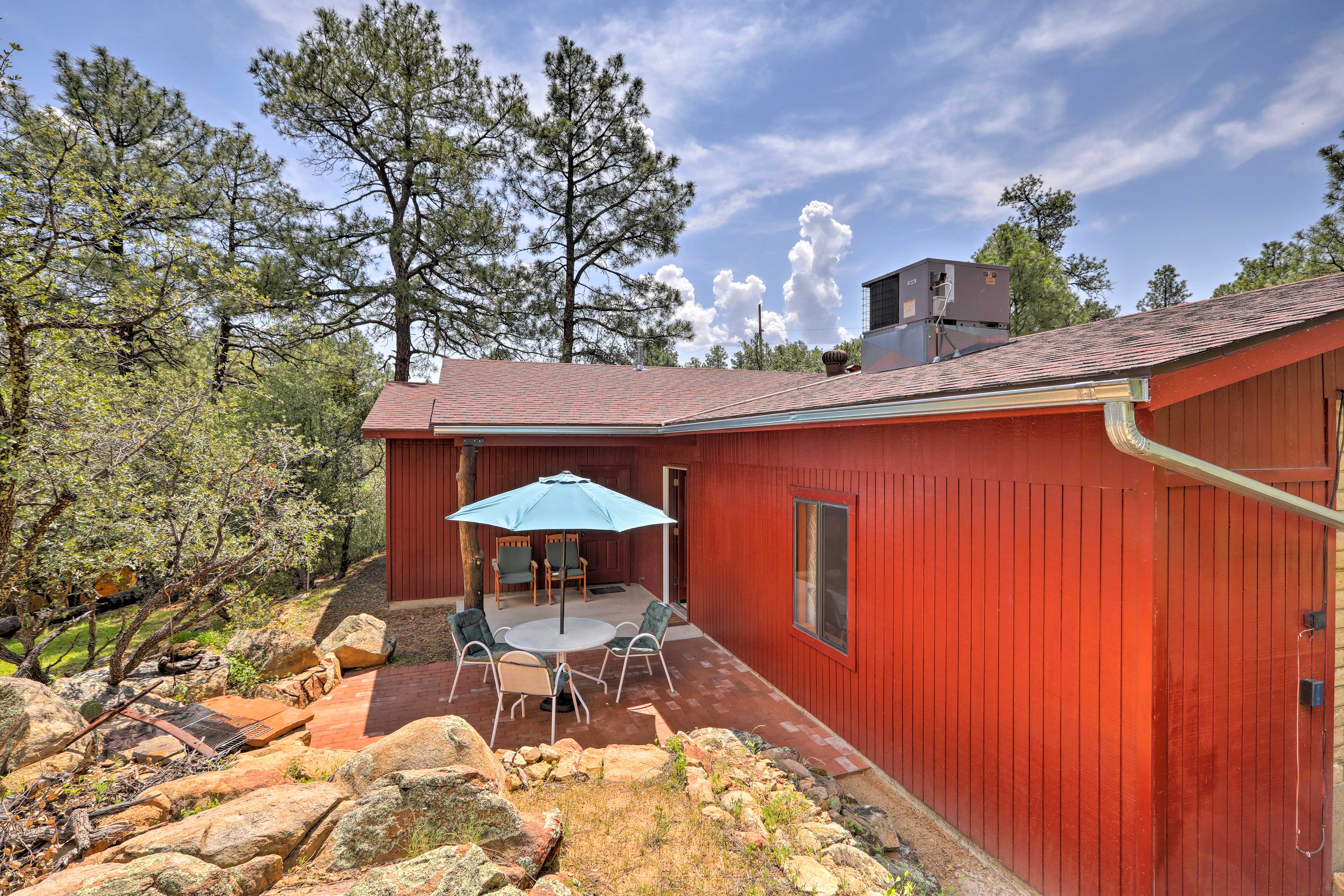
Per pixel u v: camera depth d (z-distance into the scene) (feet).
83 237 18.49
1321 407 12.43
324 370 55.83
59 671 25.34
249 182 57.72
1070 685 11.47
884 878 11.47
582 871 10.90
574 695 19.94
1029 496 12.37
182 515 21.15
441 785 10.28
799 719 19.97
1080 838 11.26
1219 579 10.97
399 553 36.27
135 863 8.15
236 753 14.58
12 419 16.84
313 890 8.75
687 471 31.12
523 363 45.98
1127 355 10.46
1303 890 12.07
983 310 20.29
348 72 57.00
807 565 20.54
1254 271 67.41
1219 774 11.02
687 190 77.66
